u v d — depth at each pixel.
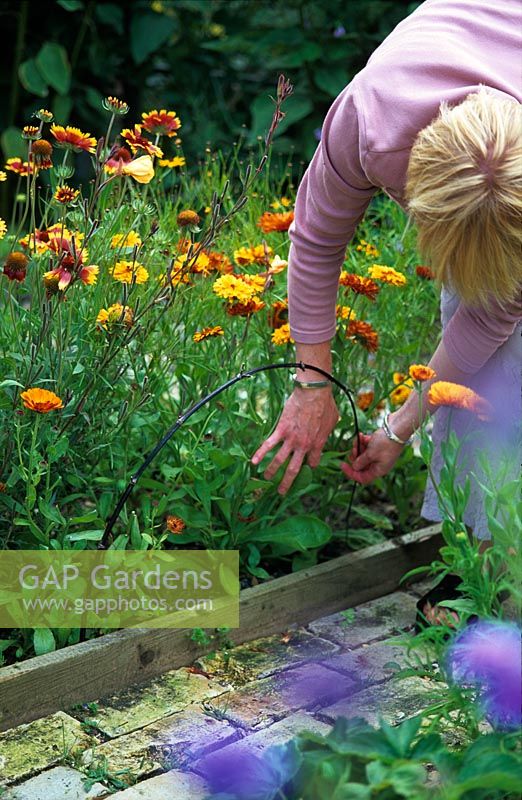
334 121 1.80
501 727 1.62
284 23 5.08
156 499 2.34
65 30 5.02
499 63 1.77
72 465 2.10
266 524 2.29
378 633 2.20
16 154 4.75
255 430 2.40
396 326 2.51
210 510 2.22
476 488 2.08
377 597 2.37
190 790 1.65
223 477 2.18
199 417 2.20
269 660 2.08
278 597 2.18
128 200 2.43
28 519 1.92
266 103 4.69
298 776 1.41
